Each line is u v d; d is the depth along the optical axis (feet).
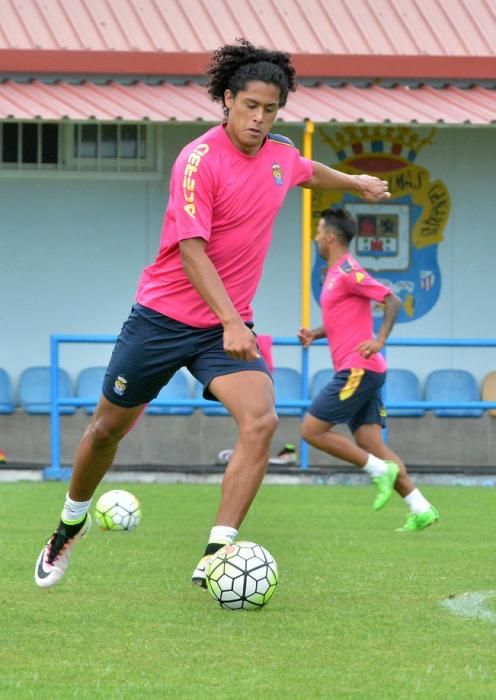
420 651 41.98
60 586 54.08
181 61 116.06
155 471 110.42
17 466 109.91
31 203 122.72
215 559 48.37
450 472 111.75
